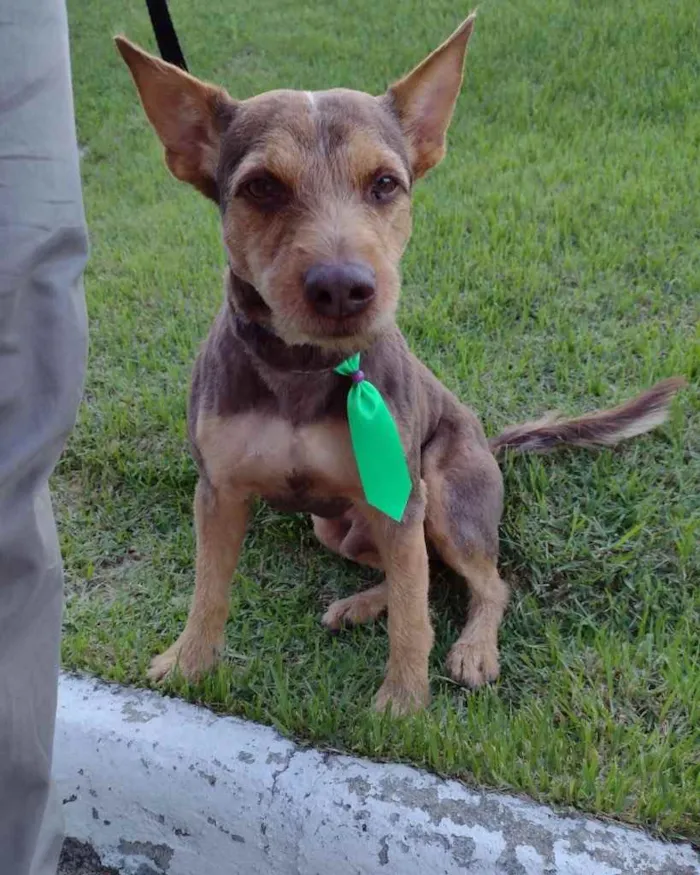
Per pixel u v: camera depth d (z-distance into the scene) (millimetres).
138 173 1601
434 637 752
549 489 826
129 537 842
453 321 1055
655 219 1173
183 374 1012
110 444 917
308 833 589
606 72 1630
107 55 2100
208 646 701
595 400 928
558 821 574
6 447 456
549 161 1396
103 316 1141
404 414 675
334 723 641
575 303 1056
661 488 810
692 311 1028
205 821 611
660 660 681
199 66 1917
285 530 836
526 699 675
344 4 2191
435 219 1243
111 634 733
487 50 1771
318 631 743
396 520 641
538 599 758
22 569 470
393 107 688
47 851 515
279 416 649
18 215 445
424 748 621
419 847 571
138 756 628
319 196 607
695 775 608
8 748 476
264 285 603
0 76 435
